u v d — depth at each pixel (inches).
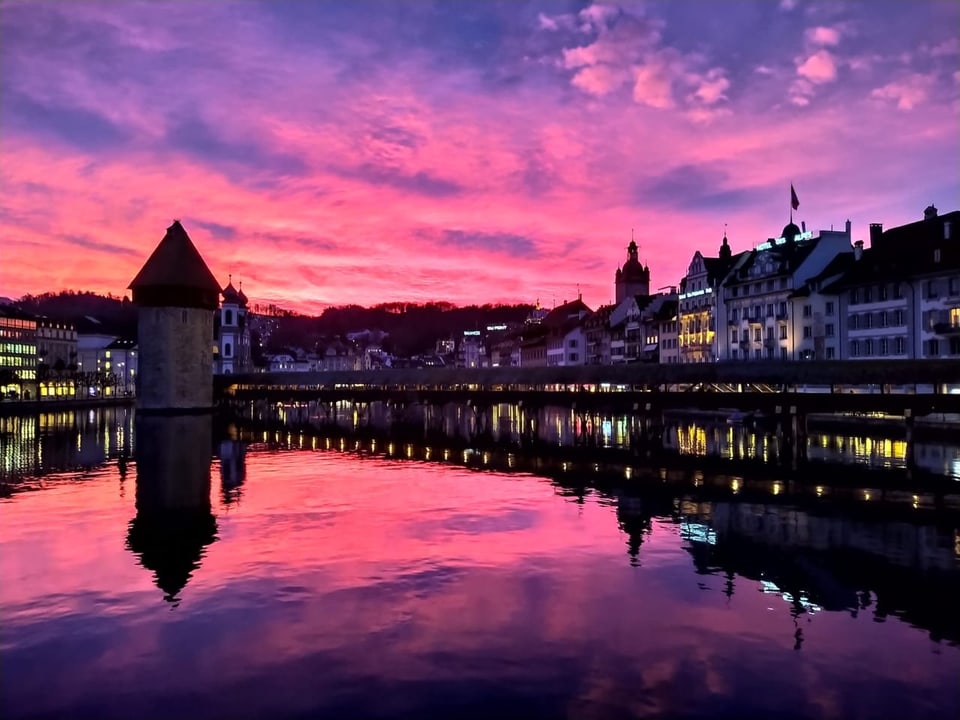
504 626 609.0
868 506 1117.1
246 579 736.3
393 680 509.7
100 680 510.6
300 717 459.5
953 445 1823.3
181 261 3277.6
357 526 984.9
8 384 4579.2
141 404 3248.0
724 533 941.8
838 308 2672.2
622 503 1152.8
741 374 1979.6
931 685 507.2
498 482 1385.3
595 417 3314.5
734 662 542.3
